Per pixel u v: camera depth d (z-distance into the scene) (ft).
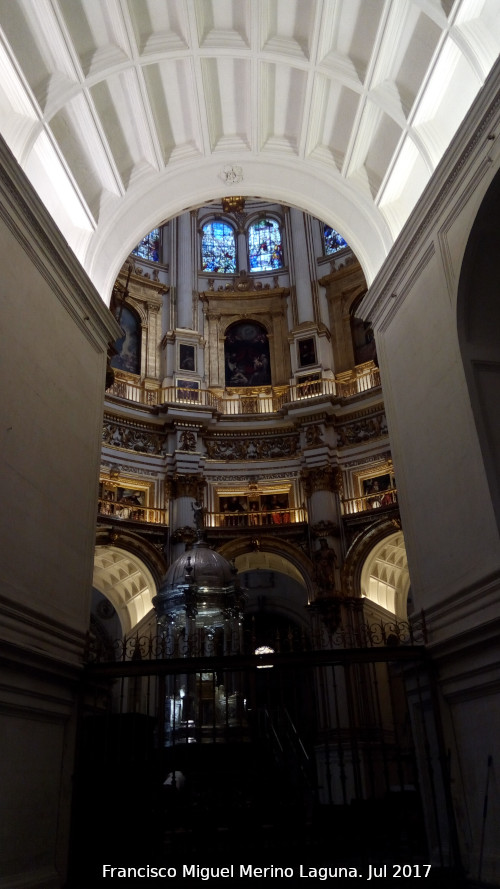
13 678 21.04
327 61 32.01
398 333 32.04
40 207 25.72
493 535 22.85
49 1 25.66
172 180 37.45
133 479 76.95
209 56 32.50
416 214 29.09
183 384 84.12
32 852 21.59
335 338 87.86
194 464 79.10
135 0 29.60
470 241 25.25
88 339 31.91
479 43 25.22
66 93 28.86
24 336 24.90
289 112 35.68
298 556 75.15
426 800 26.18
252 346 90.99
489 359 25.91
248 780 32.22
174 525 75.72
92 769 25.55
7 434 22.82
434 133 29.76
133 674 26.43
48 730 23.79
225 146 37.11
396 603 78.07
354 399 81.15
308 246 92.99
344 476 80.02
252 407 86.12
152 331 86.99
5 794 20.18
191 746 32.94
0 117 26.86
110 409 77.36
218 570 51.29
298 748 41.55
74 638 26.43
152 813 26.81
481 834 22.67
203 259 94.99
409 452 30.37
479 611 23.38
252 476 81.46
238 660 26.50
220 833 27.81
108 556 73.20
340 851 27.66
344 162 35.58
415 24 27.76
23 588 22.91
